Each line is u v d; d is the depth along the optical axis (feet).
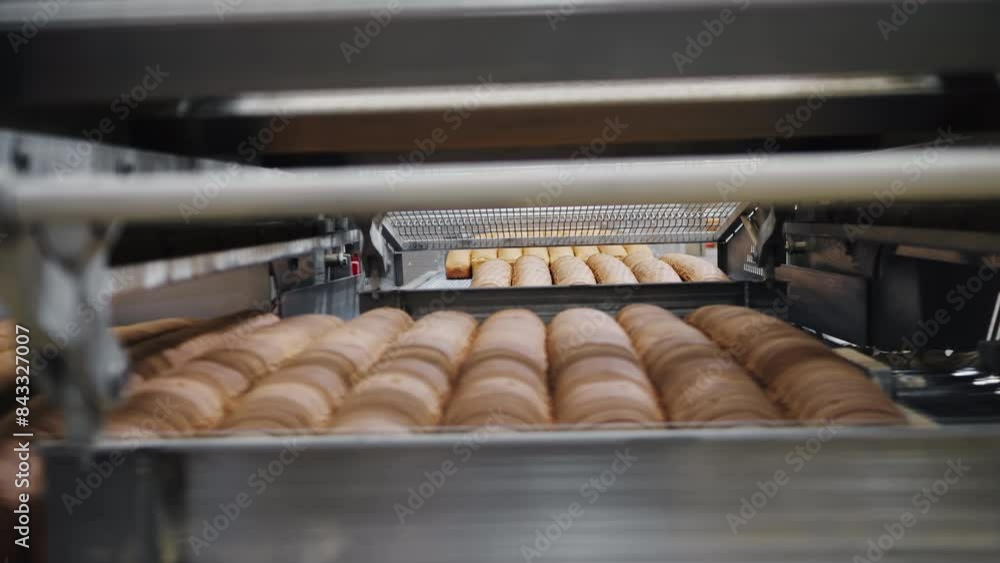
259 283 7.92
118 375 2.84
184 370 3.90
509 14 3.16
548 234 10.46
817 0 3.10
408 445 2.69
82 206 2.44
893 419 3.10
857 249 6.69
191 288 8.04
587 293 7.09
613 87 4.57
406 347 4.45
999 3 3.08
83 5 3.10
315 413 3.50
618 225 10.25
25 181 2.43
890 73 3.32
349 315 9.09
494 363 3.95
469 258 11.80
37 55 3.17
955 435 2.62
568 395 3.60
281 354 4.66
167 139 5.38
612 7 3.15
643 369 4.17
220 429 3.41
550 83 3.35
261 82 3.28
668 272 9.21
